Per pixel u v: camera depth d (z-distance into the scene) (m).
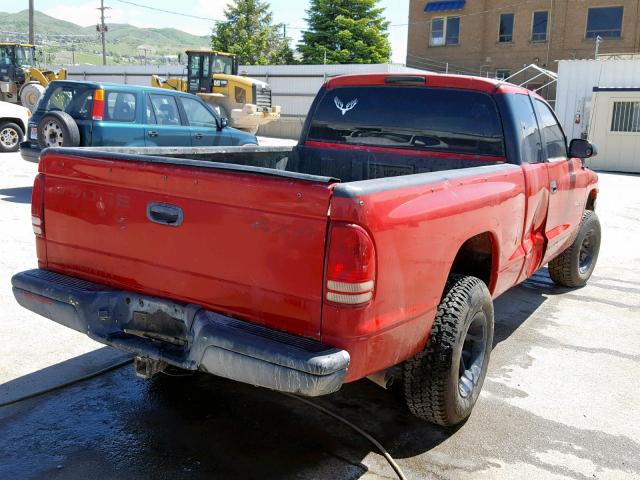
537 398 4.15
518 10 41.84
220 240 2.92
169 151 4.23
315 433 3.57
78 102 9.91
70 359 4.38
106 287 3.37
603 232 10.11
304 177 2.69
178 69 42.88
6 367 4.20
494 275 3.98
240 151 4.78
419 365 3.32
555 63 41.12
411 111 4.78
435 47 45.22
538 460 3.41
